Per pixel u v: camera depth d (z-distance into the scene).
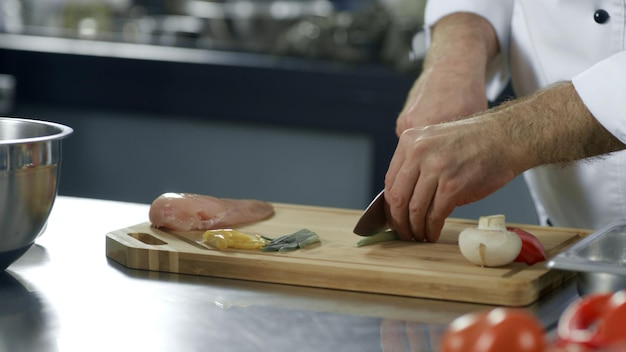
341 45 2.99
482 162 1.20
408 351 0.88
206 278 1.15
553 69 1.59
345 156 2.88
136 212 1.48
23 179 1.07
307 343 0.90
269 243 1.22
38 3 3.38
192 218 1.33
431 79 1.49
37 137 1.19
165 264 1.17
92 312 1.00
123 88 3.05
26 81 3.15
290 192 2.96
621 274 0.92
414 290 1.07
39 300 1.03
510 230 1.17
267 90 2.91
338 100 2.86
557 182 1.57
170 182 3.08
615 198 1.51
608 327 0.67
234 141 2.99
